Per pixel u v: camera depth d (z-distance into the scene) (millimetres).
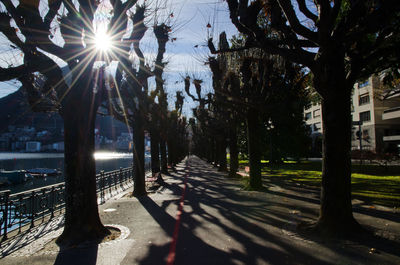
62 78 6719
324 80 6402
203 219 8125
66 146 6738
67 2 6574
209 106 25312
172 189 15625
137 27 9320
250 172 14117
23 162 85375
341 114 6367
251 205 10031
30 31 6141
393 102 44281
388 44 8523
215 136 28000
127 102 13703
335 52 6293
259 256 5047
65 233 6500
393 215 7809
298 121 33750
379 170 21516
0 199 6797
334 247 5387
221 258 5008
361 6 5746
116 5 7715
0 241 6520
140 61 12312
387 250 5156
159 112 20844
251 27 6484
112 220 8438
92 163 6891
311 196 11641
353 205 9242
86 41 6875
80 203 6562
